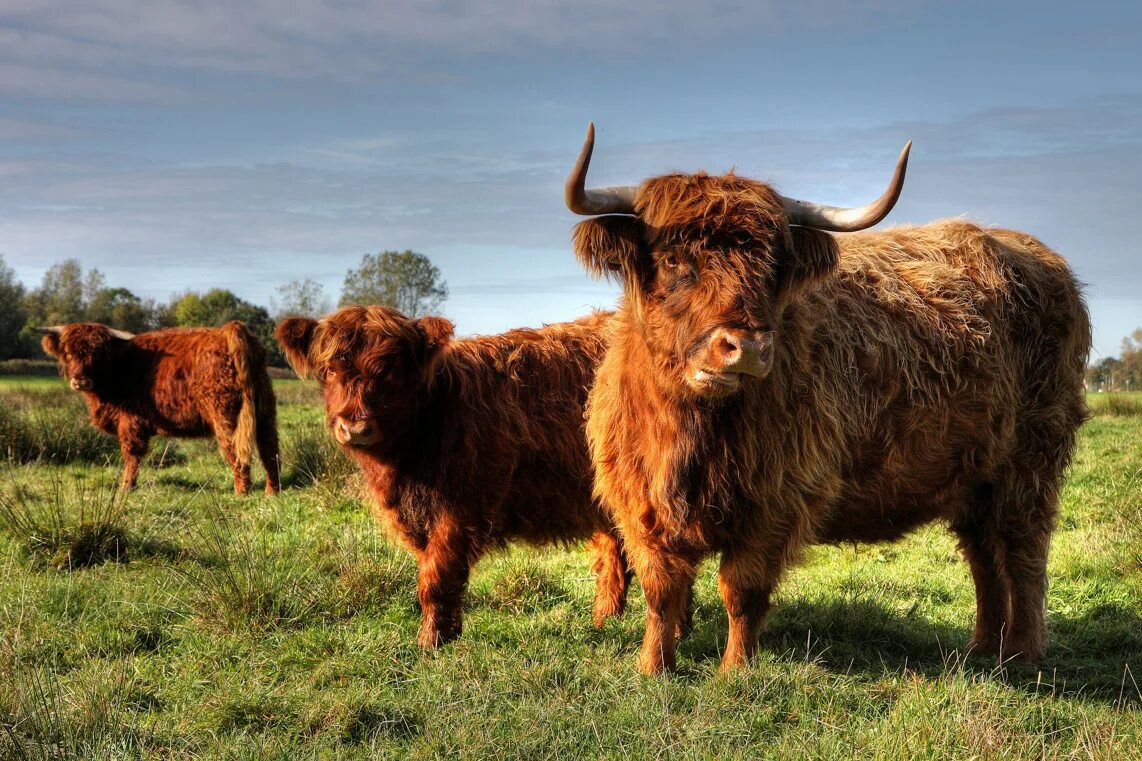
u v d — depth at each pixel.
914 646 5.32
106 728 3.71
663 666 4.50
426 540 5.32
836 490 4.56
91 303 73.56
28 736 3.58
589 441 4.74
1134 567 6.65
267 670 4.64
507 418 5.28
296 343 5.48
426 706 4.02
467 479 5.16
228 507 9.15
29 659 4.65
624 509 4.51
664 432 4.21
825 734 3.69
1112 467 9.88
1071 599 6.23
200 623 5.23
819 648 5.14
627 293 4.28
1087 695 4.48
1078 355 5.59
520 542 5.75
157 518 7.57
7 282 60.53
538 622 5.50
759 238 3.86
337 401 5.06
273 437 10.59
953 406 4.91
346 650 4.87
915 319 4.85
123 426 11.27
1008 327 5.23
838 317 4.63
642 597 6.14
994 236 5.57
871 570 6.87
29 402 16.70
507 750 3.53
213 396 10.56
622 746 3.55
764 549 4.37
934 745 3.51
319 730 3.84
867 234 5.37
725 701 4.01
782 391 4.23
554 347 5.64
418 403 5.13
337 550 6.62
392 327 5.07
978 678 4.48
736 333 3.68
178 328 11.86
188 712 4.01
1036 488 5.29
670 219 3.93
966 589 6.52
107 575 6.27
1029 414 5.34
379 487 5.32
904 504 5.02
